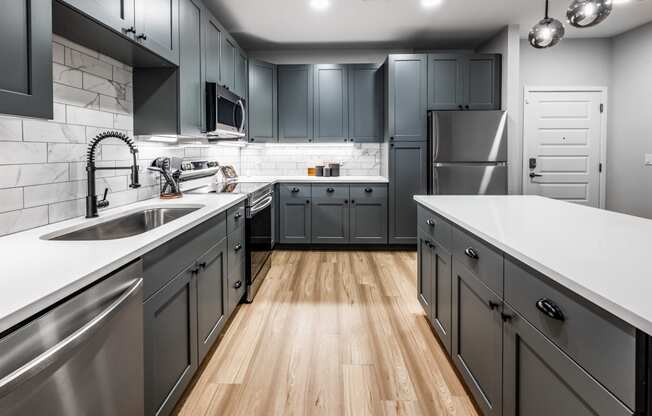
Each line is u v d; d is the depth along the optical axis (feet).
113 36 5.90
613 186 16.29
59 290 2.83
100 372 3.30
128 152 7.91
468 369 5.63
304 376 6.50
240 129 12.00
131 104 8.01
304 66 15.98
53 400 2.70
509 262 4.19
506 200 7.98
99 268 3.33
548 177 16.56
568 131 16.46
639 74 15.01
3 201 4.89
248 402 5.83
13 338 2.42
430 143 14.64
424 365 6.82
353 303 9.73
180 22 8.10
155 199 8.59
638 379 2.35
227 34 11.80
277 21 13.58
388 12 12.90
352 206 15.30
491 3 12.29
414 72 14.79
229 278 8.11
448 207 6.98
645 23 14.65
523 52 16.22
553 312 3.23
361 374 6.56
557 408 3.28
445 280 6.75
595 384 2.75
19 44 3.61
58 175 5.89
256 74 15.25
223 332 8.13
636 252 3.76
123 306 3.68
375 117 16.07
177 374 5.30
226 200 8.16
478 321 5.20
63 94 5.99
